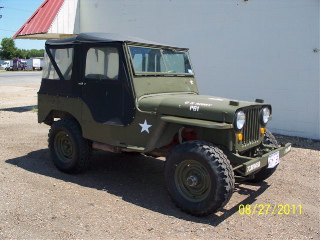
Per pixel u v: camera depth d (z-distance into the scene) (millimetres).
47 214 3820
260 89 8555
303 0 7699
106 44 4586
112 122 4602
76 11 11711
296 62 7969
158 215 3922
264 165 4074
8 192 4379
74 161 5070
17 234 3377
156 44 4926
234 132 3961
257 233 3604
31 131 8281
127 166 5746
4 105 13055
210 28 9164
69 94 5066
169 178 4016
